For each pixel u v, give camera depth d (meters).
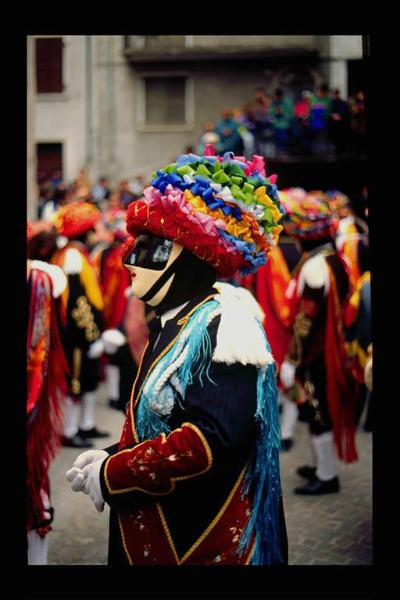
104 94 18.23
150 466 1.63
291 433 5.22
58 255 4.73
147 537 1.73
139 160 18.38
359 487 4.42
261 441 1.75
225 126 12.80
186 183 1.76
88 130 18.33
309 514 4.00
